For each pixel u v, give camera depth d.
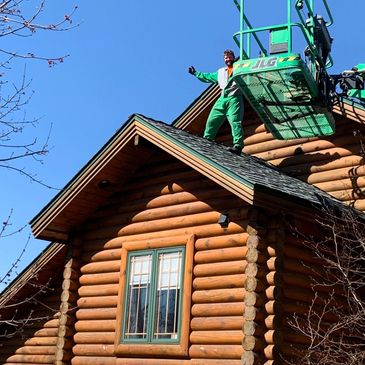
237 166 11.37
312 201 10.77
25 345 15.26
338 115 13.55
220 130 15.02
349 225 10.96
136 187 12.80
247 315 10.23
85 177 12.69
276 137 13.96
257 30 12.38
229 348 10.44
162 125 12.34
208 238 11.31
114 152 12.34
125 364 11.79
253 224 10.61
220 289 10.84
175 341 11.08
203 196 11.63
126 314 12.03
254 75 12.32
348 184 13.01
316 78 12.58
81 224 13.49
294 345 10.37
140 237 12.39
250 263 10.45
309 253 10.99
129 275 12.22
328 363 10.51
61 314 13.06
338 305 11.24
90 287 12.98
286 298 10.46
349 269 10.27
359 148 13.09
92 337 12.58
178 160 12.27
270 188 10.11
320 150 13.64
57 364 12.75
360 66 14.03
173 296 11.40
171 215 12.01
